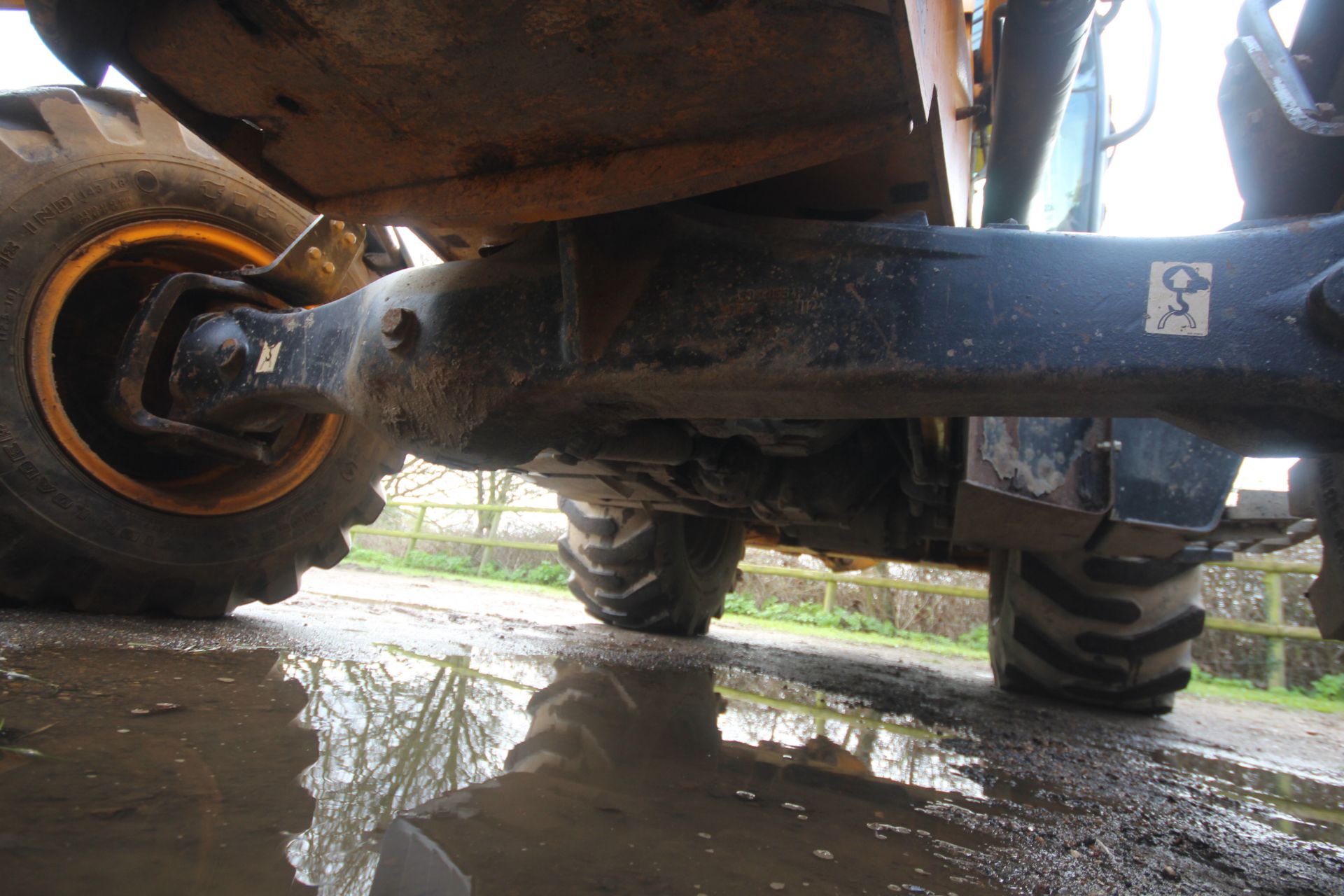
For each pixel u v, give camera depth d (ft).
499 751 3.76
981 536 7.70
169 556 6.36
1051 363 3.39
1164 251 3.42
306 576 15.80
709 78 3.01
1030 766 5.46
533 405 4.14
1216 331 3.25
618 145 3.48
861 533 10.25
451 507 30.07
